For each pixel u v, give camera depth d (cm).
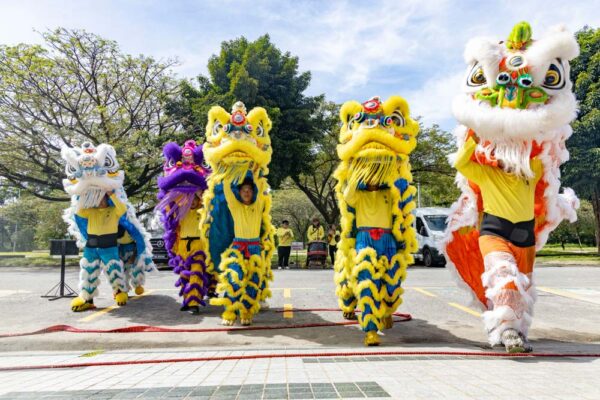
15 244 5334
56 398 289
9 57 1970
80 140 2105
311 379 331
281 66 2273
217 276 738
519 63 472
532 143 492
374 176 569
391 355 436
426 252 1889
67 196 2602
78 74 2081
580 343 553
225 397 285
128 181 2186
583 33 2364
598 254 2606
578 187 2178
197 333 621
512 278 464
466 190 546
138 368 395
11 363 435
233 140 664
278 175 2083
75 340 579
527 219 504
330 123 2445
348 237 605
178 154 800
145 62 2167
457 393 283
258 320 706
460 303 859
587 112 2191
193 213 779
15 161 2125
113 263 823
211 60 2272
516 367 372
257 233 688
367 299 553
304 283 1200
